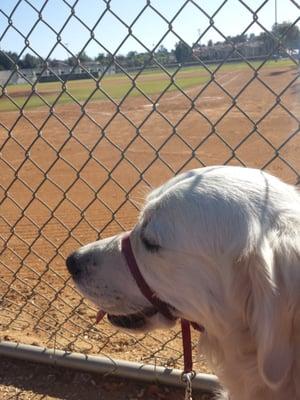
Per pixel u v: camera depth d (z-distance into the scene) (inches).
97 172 81.3
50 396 26.4
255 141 95.6
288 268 16.1
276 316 16.0
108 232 51.8
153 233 18.6
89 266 20.7
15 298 36.5
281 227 17.0
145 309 20.2
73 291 37.1
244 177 18.5
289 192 18.3
